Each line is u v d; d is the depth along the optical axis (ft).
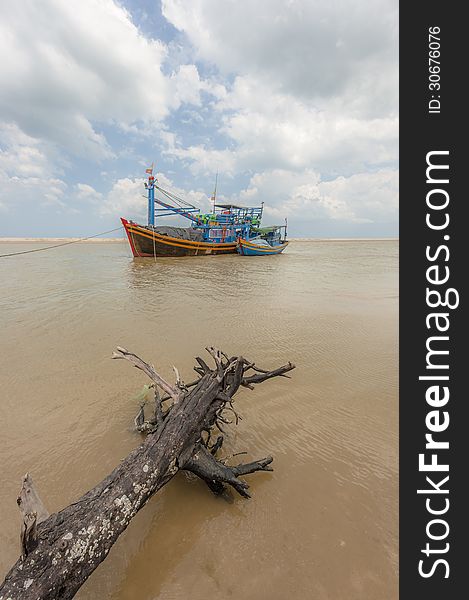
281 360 24.95
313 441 15.61
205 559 10.00
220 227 132.16
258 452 14.84
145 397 19.15
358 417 17.54
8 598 7.16
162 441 11.46
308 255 143.84
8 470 13.38
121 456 14.26
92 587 9.24
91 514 9.06
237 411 17.98
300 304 43.21
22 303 40.75
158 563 9.87
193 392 13.76
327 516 11.55
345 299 46.80
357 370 23.25
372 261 112.57
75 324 32.50
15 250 131.64
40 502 8.70
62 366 23.09
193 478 13.20
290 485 12.89
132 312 37.37
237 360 15.23
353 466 14.01
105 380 21.17
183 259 108.27
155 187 112.16
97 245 188.96
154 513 11.48
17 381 20.81
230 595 9.08
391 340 29.40
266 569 9.75
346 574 9.71
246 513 11.59
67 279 60.13
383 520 11.47
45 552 7.93
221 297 46.93
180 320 34.65
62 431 15.96
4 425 16.33
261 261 108.78
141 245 103.50
